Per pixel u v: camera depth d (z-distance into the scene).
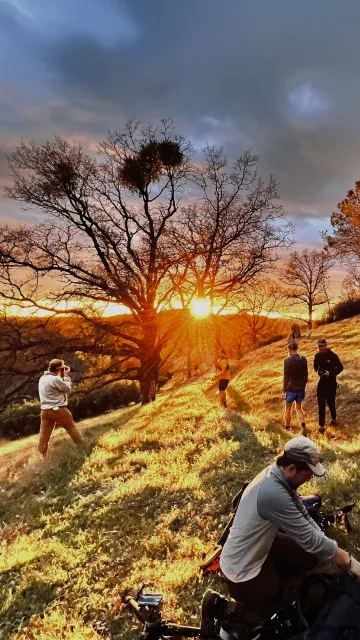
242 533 3.08
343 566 2.93
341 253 42.97
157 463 9.31
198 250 25.62
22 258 23.09
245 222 26.14
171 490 7.53
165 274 25.45
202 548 5.52
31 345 22.98
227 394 16.17
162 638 3.68
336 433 10.05
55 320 24.05
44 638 4.55
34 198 23.80
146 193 25.52
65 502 8.50
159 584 4.94
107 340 25.61
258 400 14.51
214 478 7.69
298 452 2.93
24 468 11.98
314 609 2.94
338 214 40.78
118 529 6.73
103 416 25.12
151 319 24.67
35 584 5.66
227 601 3.35
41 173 23.62
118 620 4.66
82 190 24.55
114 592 5.09
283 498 2.92
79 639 4.37
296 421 11.66
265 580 3.15
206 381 21.73
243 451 8.94
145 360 24.72
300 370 10.27
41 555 6.40
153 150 25.22
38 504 8.70
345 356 17.19
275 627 2.94
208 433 10.77
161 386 40.16
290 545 3.40
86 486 9.01
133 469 9.46
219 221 26.28
